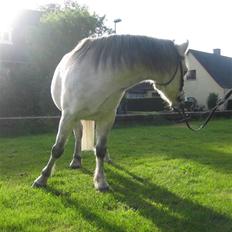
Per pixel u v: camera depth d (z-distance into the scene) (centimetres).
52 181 611
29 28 2217
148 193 567
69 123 536
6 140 1196
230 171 729
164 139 1216
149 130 1518
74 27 2130
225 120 2233
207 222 455
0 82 1750
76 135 728
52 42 2072
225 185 621
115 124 1700
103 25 2438
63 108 543
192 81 4300
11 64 2503
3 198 516
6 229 416
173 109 562
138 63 506
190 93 4322
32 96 1822
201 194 570
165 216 467
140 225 434
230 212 489
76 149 732
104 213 470
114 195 546
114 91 520
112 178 650
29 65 2009
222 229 435
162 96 558
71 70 526
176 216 468
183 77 535
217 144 1109
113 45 512
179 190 583
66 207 490
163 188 594
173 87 530
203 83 4222
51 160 571
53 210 478
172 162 805
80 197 530
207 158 862
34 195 534
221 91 4084
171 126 1764
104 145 582
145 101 3584
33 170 714
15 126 1397
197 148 1020
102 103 523
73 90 518
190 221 454
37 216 453
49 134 1397
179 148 1013
